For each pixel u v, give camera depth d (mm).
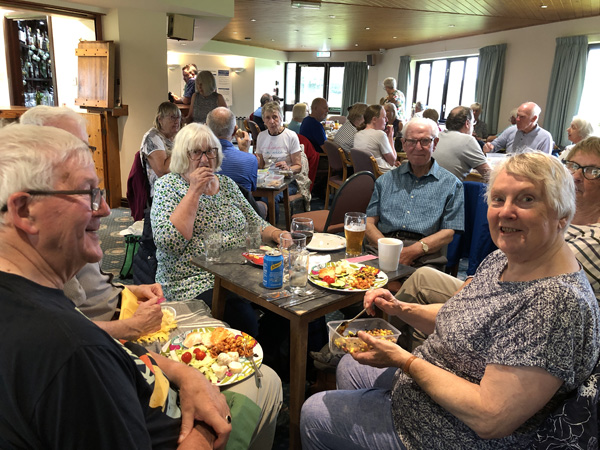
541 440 943
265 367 1428
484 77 9414
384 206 2447
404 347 1872
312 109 6062
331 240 2090
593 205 1490
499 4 6312
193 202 1886
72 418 659
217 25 6688
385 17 7688
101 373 688
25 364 645
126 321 1373
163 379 964
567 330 871
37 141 728
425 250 2207
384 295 1457
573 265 982
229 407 1161
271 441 1369
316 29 9445
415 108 9039
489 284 1096
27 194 704
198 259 1811
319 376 1836
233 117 3111
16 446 667
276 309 1478
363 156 4371
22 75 6223
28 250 734
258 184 3668
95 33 5273
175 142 2000
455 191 2328
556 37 7832
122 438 706
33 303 677
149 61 5387
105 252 3742
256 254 1808
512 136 5230
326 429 1250
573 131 4062
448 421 1063
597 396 895
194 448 933
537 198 952
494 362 938
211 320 1685
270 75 14609
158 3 4945
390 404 1236
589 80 7648
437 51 10906
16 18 5910
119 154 5461
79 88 5457
